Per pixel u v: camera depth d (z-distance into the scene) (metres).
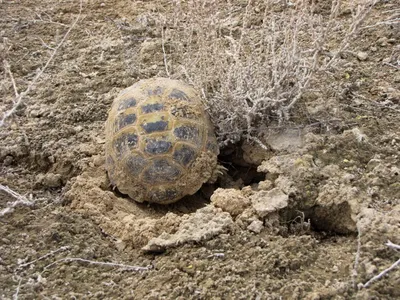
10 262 0.60
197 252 0.61
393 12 0.98
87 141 0.78
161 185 0.68
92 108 0.82
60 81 0.89
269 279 0.57
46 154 0.75
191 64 0.83
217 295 0.56
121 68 0.91
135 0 1.10
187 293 0.56
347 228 0.66
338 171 0.69
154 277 0.59
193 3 0.85
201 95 0.76
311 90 0.80
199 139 0.70
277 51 0.85
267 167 0.71
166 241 0.62
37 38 1.00
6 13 1.06
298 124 0.76
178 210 0.70
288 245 0.61
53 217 0.67
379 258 0.59
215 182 0.74
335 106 0.79
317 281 0.57
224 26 0.95
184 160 0.68
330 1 1.01
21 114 0.83
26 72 0.92
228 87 0.74
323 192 0.67
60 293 0.57
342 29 0.94
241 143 0.76
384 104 0.80
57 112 0.83
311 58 0.78
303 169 0.69
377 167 0.69
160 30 0.99
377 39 0.92
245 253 0.61
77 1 1.09
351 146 0.72
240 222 0.64
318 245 0.63
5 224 0.65
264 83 0.76
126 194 0.71
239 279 0.57
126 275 0.60
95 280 0.59
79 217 0.67
